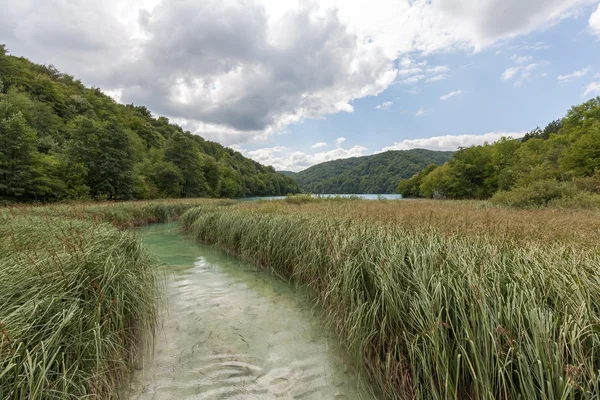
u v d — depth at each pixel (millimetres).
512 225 4094
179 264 6430
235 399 2137
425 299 2154
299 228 5668
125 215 12273
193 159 39219
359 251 3551
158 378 2363
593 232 3850
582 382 1393
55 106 37875
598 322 1632
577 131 20250
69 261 2758
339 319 3094
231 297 4383
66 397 1646
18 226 4762
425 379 1881
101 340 2094
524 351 1657
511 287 2148
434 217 5105
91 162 21781
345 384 2338
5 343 1567
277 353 2801
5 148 15500
